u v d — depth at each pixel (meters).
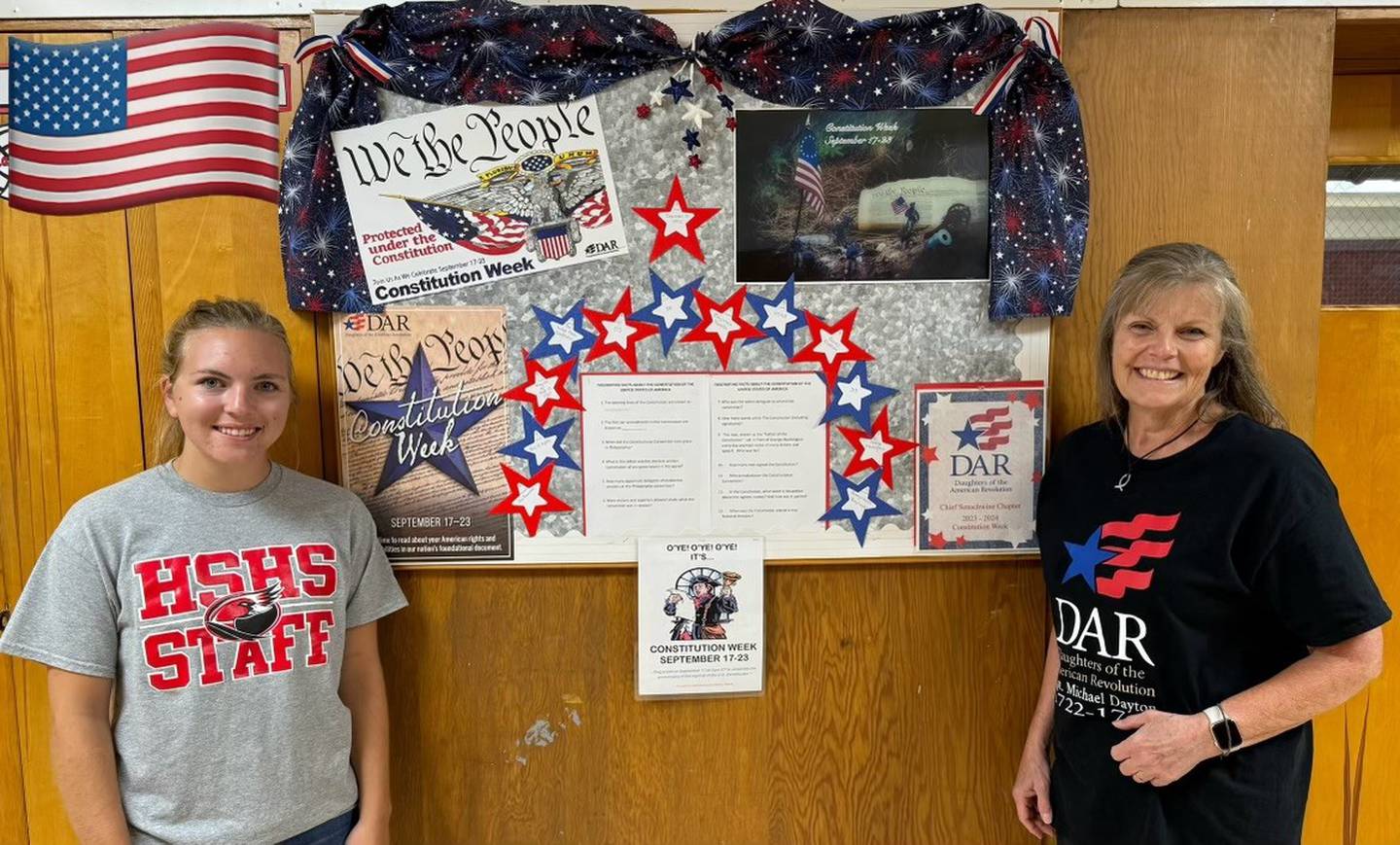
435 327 1.37
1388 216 1.62
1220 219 1.42
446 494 1.39
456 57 1.32
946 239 1.38
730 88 1.36
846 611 1.43
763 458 1.40
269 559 1.15
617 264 1.37
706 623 1.42
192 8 1.33
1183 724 1.00
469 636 1.41
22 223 1.35
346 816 1.22
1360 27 1.42
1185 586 1.03
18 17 1.33
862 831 1.46
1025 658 1.45
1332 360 1.63
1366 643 0.98
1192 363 1.03
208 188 1.35
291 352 1.28
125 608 1.08
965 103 1.36
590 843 1.45
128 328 1.37
